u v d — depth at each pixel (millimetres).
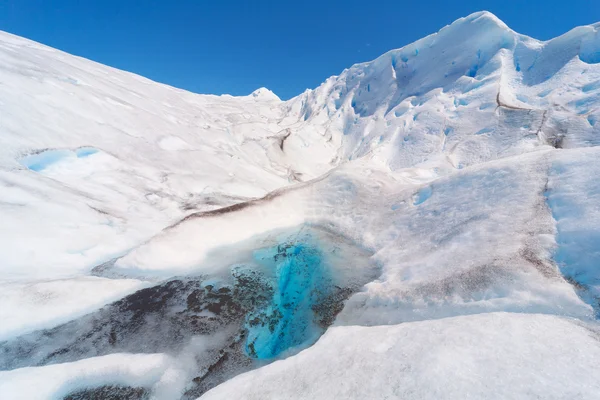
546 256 3984
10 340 4637
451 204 6477
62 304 5344
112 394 3900
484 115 18812
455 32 27406
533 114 16453
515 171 5969
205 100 35000
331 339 3568
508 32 23391
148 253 6980
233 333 5176
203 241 7609
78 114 13625
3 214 6824
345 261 6715
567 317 3035
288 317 5750
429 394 2125
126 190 11109
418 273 5117
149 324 5262
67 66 18000
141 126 16406
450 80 25266
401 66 31625
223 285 6398
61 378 3961
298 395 2557
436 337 2816
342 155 27688
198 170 15141
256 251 7625
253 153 22953
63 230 7395
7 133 9734
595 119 14227
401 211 7555
